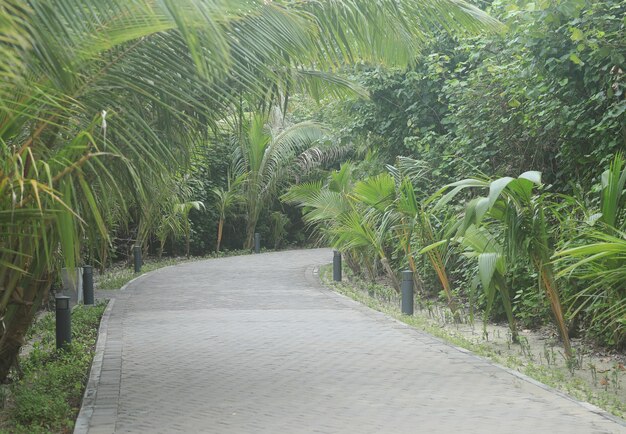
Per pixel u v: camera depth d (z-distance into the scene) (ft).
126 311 47.24
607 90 34.55
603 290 28.32
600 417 21.54
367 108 60.54
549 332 36.91
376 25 25.31
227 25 18.57
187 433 20.52
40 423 22.34
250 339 36.42
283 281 65.51
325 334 37.58
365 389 25.63
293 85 27.37
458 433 20.13
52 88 17.37
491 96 44.47
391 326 39.93
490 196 26.81
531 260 30.68
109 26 16.12
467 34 46.88
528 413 22.09
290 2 24.32
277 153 104.06
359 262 64.39
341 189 61.93
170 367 29.91
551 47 36.19
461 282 45.29
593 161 37.01
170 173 25.03
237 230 112.78
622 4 34.32
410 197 42.01
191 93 22.68
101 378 27.86
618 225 27.68
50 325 41.63
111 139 21.71
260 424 21.39
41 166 18.65
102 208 23.97
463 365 29.48
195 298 54.03
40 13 13.34
